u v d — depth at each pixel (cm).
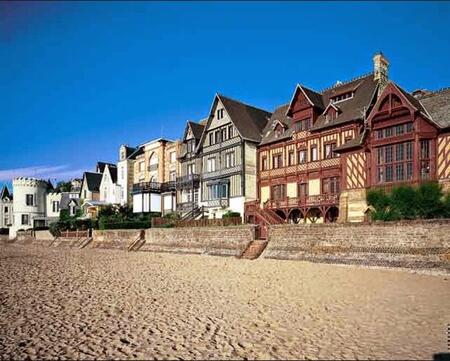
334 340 820
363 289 1348
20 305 1149
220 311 1067
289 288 1395
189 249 2961
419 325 918
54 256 3022
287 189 3356
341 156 2758
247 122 3938
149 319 986
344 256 1991
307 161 3184
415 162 2253
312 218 3092
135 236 3628
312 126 3191
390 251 1825
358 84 3188
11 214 8231
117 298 1249
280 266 1995
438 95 2514
